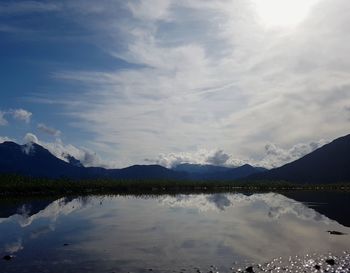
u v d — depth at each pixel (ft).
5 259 106.22
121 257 109.40
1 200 321.11
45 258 107.65
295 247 123.65
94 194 416.46
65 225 170.91
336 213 222.48
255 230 157.89
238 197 377.30
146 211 229.04
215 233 149.79
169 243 129.70
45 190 424.05
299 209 246.27
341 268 96.84
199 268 97.60
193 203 293.64
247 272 93.61
